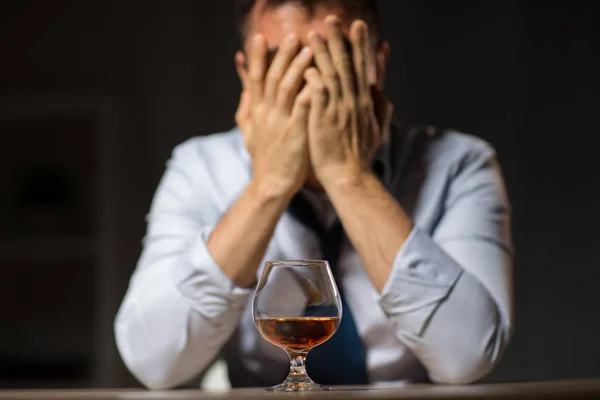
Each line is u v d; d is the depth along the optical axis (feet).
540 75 11.03
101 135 11.59
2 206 11.79
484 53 11.05
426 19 11.05
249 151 5.27
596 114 10.98
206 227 5.24
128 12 11.60
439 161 5.74
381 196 5.03
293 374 3.89
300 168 5.09
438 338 4.82
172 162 6.15
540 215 11.02
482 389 3.61
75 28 11.72
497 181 5.76
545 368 10.87
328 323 3.70
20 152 11.94
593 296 10.93
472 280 4.90
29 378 11.64
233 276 5.03
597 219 10.96
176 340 5.14
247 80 5.55
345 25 5.30
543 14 11.03
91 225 11.72
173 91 11.49
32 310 11.81
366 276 5.47
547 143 11.02
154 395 3.67
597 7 10.96
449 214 5.60
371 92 5.45
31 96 11.69
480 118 11.05
